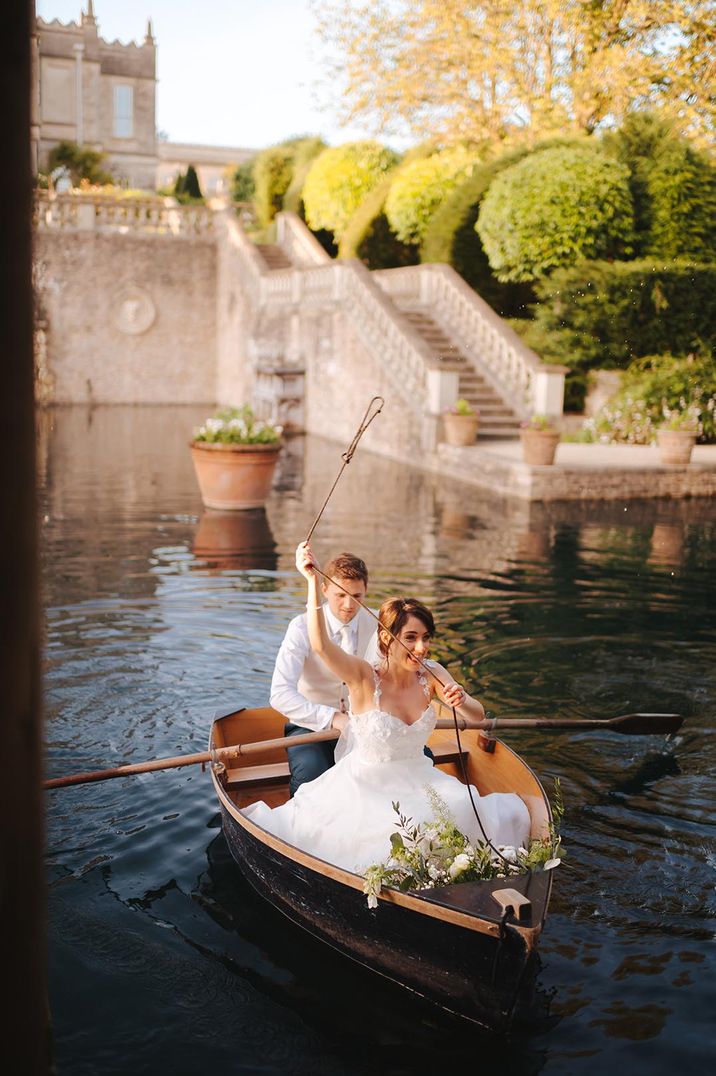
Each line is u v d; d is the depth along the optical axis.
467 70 21.44
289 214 26.39
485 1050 3.05
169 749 5.08
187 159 51.03
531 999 3.25
